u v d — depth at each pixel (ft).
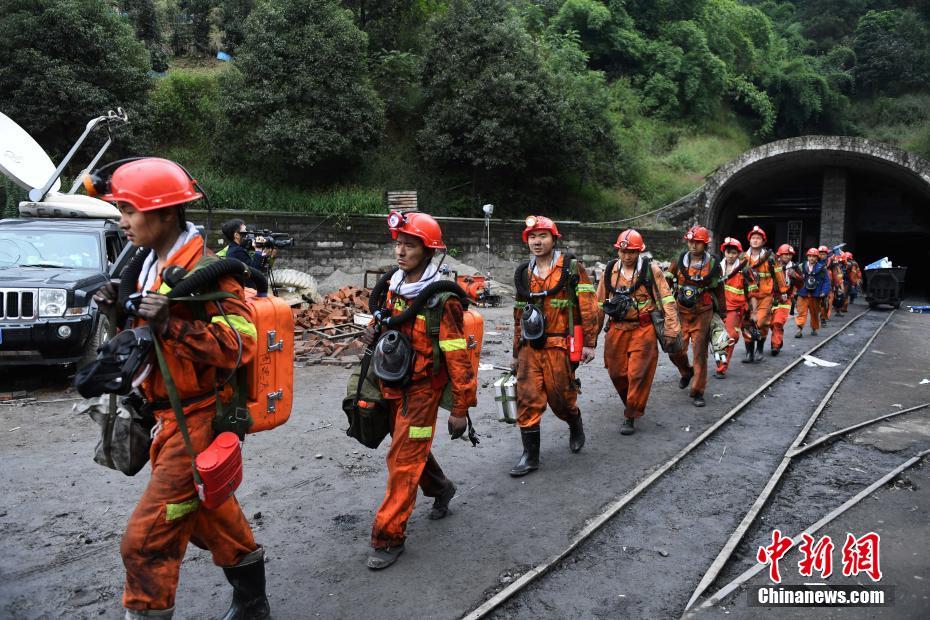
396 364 11.50
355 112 70.08
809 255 47.60
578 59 100.48
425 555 12.30
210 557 12.28
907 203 116.06
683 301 24.81
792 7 215.92
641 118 128.47
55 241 28.14
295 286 43.19
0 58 61.52
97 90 62.39
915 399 26.96
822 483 16.78
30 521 13.64
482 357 33.71
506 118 76.13
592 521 13.88
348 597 10.78
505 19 81.00
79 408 8.86
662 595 11.09
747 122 150.20
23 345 23.77
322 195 69.92
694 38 137.69
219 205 64.64
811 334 49.65
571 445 18.76
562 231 80.07
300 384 26.91
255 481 16.06
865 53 182.39
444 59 79.30
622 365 20.97
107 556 12.16
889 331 53.67
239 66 70.33
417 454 11.89
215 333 7.68
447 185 81.10
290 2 70.38
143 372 7.94
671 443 19.83
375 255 65.26
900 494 15.88
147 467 17.10
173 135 75.51
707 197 96.32
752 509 14.55
